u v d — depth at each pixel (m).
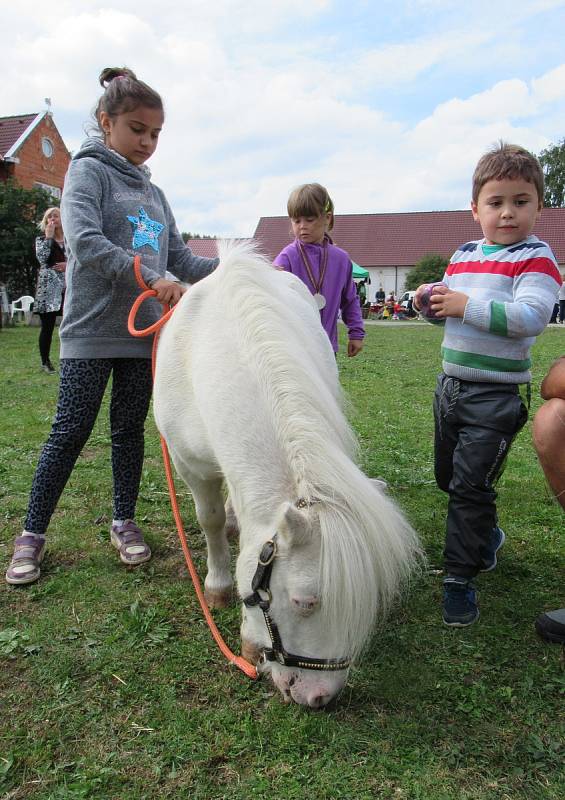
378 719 2.02
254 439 1.87
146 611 2.62
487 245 2.61
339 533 1.58
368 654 2.34
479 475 2.48
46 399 6.84
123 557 3.07
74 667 2.29
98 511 3.68
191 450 2.34
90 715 2.05
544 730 1.96
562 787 1.75
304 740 1.92
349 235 46.28
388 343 14.54
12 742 1.94
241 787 1.77
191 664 2.30
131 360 3.00
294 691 1.77
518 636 2.44
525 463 4.58
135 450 3.12
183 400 2.34
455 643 2.41
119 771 1.83
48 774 1.82
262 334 2.03
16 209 20.88
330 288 3.91
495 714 2.03
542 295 2.34
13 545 3.26
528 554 3.12
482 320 2.32
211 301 2.31
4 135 26.03
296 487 1.76
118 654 2.35
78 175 2.70
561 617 2.41
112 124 2.79
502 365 2.47
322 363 2.27
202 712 2.05
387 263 44.16
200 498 2.53
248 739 1.93
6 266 20.80
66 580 2.89
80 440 2.95
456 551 2.52
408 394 7.40
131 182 2.88
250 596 1.77
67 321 2.85
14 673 2.26
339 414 1.94
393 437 5.31
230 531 3.34
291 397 1.86
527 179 2.40
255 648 2.03
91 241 2.57
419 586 2.84
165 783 1.79
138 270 2.61
